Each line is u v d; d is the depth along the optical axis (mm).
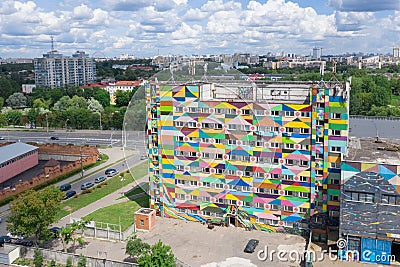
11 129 177375
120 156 127000
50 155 124562
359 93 177000
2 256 59500
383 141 73875
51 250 59469
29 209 59719
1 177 102312
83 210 81375
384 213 57906
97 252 63125
